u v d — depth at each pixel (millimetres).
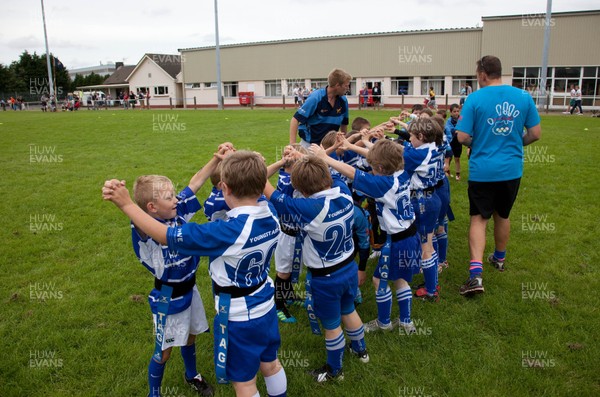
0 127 18891
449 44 33031
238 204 2473
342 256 2980
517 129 4293
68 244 5645
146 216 2307
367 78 36312
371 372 3221
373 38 35438
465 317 3910
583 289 4293
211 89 43312
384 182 3314
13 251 5355
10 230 6098
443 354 3428
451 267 4988
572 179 8609
